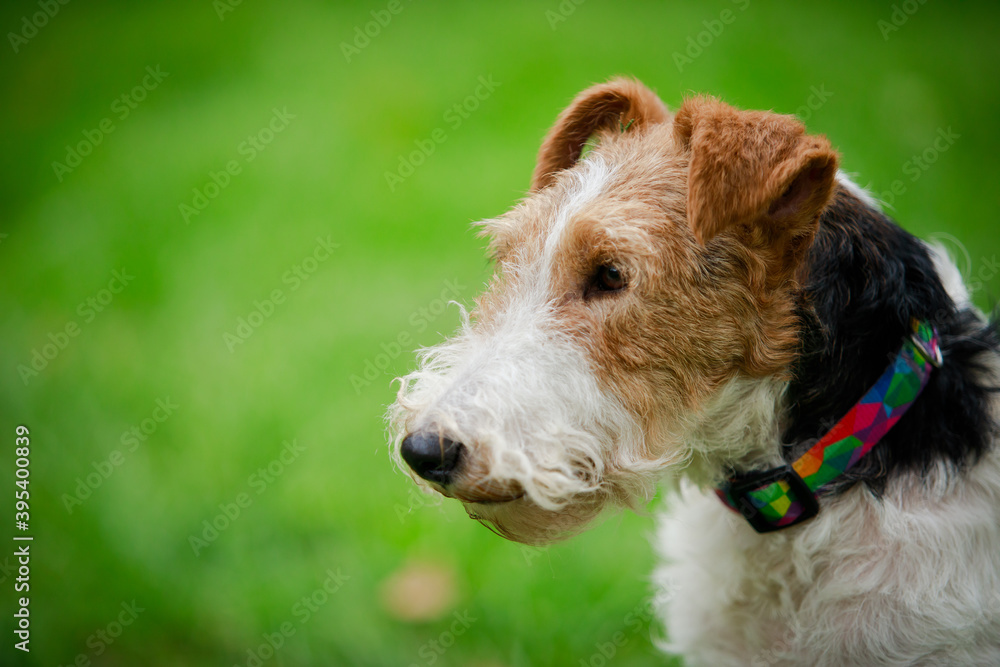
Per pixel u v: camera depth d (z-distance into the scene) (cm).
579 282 237
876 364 236
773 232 227
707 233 205
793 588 252
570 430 224
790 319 232
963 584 227
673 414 235
